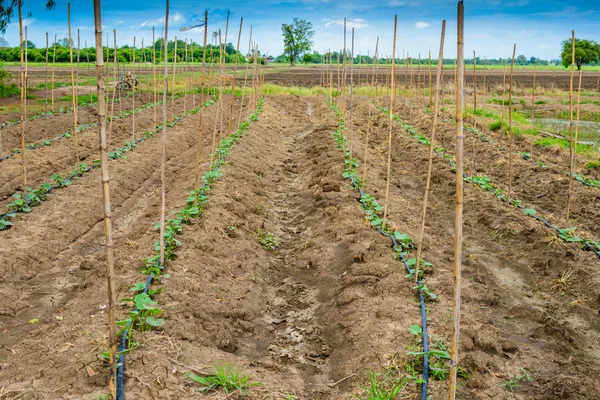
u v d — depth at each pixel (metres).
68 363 4.52
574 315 6.30
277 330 6.11
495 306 6.38
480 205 9.77
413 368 4.75
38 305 6.18
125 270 6.57
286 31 78.38
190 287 6.20
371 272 6.69
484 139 15.94
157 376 4.42
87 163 12.34
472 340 5.27
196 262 6.84
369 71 54.41
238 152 13.20
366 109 23.45
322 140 15.51
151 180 11.88
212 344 5.31
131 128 17.84
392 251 7.36
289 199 11.20
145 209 9.87
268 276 7.48
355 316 5.86
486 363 4.93
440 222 9.50
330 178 11.27
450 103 26.92
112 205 9.88
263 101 25.84
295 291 7.06
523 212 9.38
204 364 4.77
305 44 78.44
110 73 39.91
